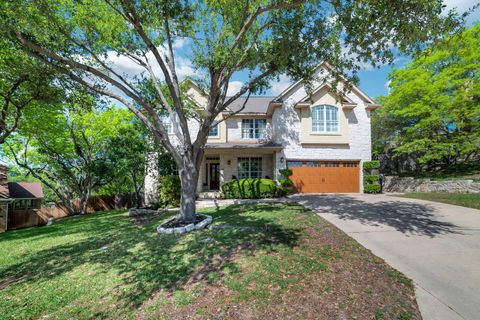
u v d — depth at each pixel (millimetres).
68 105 12195
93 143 19047
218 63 7910
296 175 16156
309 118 16188
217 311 3373
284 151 16141
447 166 18703
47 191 27562
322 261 4750
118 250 6199
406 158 20797
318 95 16344
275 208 10383
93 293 4141
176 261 5078
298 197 13812
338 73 9375
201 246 5855
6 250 7395
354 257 4965
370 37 7371
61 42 7684
